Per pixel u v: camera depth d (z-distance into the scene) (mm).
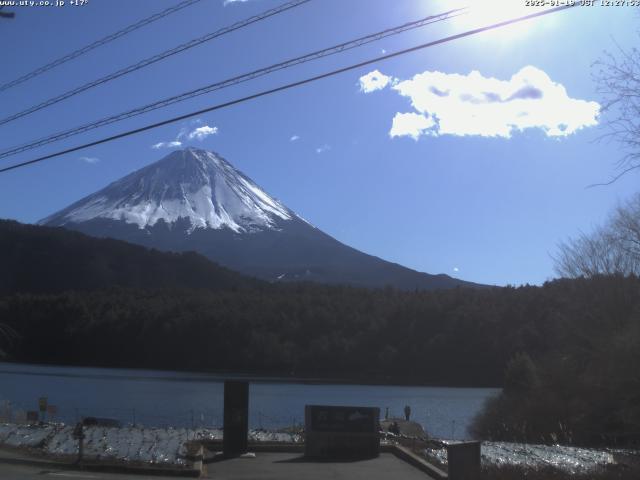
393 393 72500
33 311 114312
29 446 17875
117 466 15578
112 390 68375
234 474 15617
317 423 18578
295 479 15023
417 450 18609
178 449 18250
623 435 29453
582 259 39188
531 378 40156
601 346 33625
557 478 15648
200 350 106750
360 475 15570
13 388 67188
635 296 35125
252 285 163625
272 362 103312
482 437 37969
